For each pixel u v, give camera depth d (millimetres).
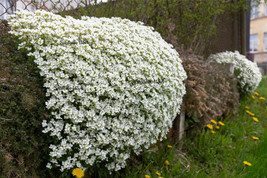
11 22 1940
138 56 2123
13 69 1708
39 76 1837
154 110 2080
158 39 2750
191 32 5051
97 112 1870
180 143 2961
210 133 3297
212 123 3514
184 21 4766
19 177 1547
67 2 2795
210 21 5629
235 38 7340
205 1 4727
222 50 6746
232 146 3193
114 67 1972
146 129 2092
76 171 1717
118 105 1901
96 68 1917
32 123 1634
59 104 1701
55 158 1724
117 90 1955
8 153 1498
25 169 1577
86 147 1715
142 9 3500
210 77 3611
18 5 2512
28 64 1808
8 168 1461
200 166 2723
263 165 2697
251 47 22578
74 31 1931
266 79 9570
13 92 1580
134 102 1988
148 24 3789
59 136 1699
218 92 3795
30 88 1680
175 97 2393
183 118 3037
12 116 1538
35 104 1662
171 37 3701
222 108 3850
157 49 2361
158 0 3699
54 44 1888
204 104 3102
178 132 2990
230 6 6066
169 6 4059
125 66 2062
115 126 1879
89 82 1812
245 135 3721
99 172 2014
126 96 2010
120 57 2064
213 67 3975
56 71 1786
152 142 2248
